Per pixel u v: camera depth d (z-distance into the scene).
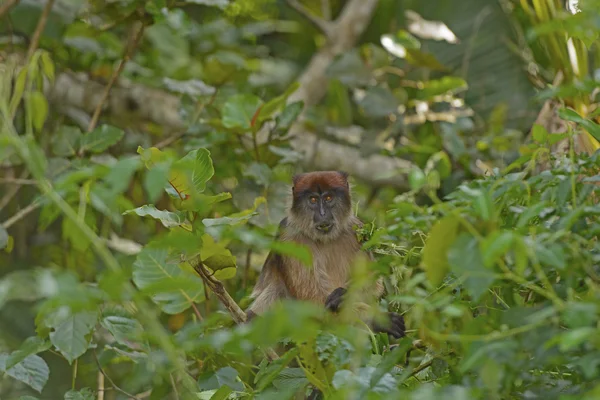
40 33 12.54
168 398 10.71
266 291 11.16
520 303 6.84
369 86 14.16
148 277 8.86
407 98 14.43
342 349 6.53
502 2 14.79
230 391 7.45
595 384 5.95
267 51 17.56
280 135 12.79
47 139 14.52
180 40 16.14
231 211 12.96
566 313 5.33
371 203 14.71
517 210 6.62
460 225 6.32
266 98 16.22
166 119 15.30
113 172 5.53
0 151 6.12
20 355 8.52
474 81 14.61
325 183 11.40
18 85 10.94
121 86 15.27
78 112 14.98
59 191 6.92
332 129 15.80
